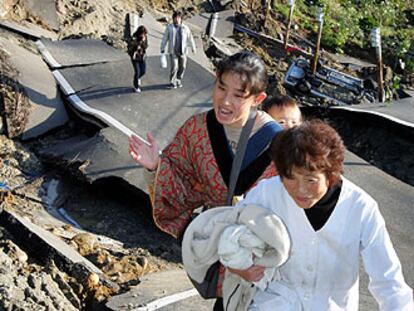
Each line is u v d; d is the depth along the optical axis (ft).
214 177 10.89
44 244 19.98
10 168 32.78
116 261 23.81
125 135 35.55
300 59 53.88
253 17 63.31
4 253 18.28
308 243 9.09
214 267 9.84
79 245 24.30
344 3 74.43
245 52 10.60
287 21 66.69
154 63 45.85
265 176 10.53
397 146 43.37
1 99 35.55
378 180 36.91
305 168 8.15
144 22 55.06
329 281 9.21
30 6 47.96
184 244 9.52
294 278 9.27
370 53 67.72
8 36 42.75
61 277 18.30
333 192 8.89
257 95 10.49
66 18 50.72
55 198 31.48
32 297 16.07
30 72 38.75
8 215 21.40
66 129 37.60
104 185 32.04
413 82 63.36
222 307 10.30
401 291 8.71
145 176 11.66
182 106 41.29
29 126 35.86
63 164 33.01
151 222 30.73
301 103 51.88
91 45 45.93
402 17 78.13
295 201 8.66
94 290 18.62
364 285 21.15
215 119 10.87
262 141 10.59
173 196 11.33
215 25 60.49
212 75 46.14
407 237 31.45
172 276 21.49
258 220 8.92
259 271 9.11
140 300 17.25
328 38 67.05
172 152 11.34
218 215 9.36
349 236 8.98
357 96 53.01
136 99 40.34
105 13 54.24
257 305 9.37
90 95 39.50
